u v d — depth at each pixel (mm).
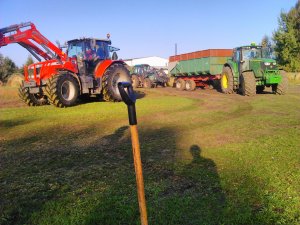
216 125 8773
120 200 4023
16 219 3695
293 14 37344
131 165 5484
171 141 7113
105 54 15734
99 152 6410
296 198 3885
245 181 4504
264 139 6879
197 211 3688
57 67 14141
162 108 12633
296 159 5398
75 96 14062
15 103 16875
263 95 17047
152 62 65438
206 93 20125
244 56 18203
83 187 4551
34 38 14266
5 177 5078
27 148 6906
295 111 10938
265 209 3648
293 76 33688
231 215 3555
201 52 23312
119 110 12227
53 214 3732
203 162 5488
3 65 40781
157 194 4188
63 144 7160
